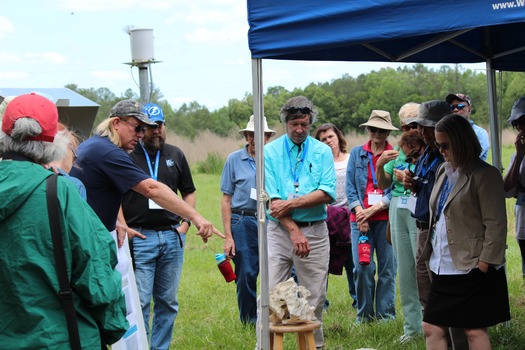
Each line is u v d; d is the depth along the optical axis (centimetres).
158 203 464
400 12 387
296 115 554
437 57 641
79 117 619
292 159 562
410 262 600
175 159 602
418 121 512
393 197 605
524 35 626
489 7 357
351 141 3275
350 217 680
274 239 568
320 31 415
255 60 439
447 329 500
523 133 584
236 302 820
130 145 489
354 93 3862
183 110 5081
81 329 299
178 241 575
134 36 818
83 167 460
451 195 449
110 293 303
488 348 452
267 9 430
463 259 445
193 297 857
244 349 633
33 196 296
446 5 371
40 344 288
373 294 702
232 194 693
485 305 447
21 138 306
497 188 438
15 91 599
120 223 541
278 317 495
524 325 627
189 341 666
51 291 294
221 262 566
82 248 297
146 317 560
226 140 3591
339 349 602
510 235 1186
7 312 293
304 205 545
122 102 488
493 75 653
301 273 565
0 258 292
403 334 636
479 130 640
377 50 584
